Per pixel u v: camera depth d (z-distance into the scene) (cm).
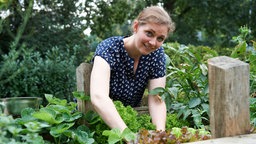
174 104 230
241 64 129
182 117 226
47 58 587
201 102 223
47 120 174
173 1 1291
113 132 162
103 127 189
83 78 193
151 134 153
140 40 184
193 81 232
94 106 180
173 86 237
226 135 128
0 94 521
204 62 247
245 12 1284
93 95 181
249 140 123
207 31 1343
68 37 779
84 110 193
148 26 180
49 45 751
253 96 236
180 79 239
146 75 210
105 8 1006
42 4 784
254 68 248
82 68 193
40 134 180
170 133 151
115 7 1073
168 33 192
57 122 175
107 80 188
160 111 204
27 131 152
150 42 182
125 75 204
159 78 212
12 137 150
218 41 1386
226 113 127
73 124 178
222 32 1308
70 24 808
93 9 983
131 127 188
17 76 527
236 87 128
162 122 200
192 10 1339
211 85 130
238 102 129
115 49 196
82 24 836
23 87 530
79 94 191
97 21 1030
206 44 1341
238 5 1274
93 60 200
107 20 1034
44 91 550
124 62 200
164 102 210
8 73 513
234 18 1292
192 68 231
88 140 174
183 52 243
